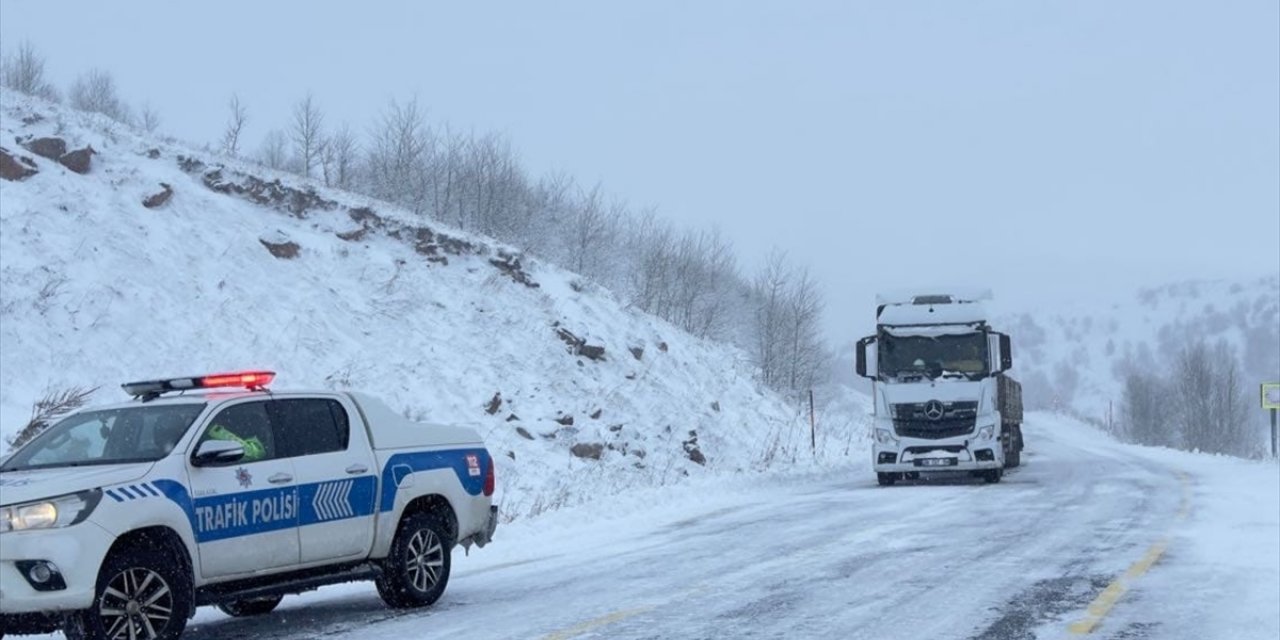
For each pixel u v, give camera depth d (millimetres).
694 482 24672
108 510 8016
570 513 18562
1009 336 25828
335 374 26094
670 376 37531
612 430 29750
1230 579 11359
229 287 27328
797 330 57750
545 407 29250
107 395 21562
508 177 48844
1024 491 23031
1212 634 8711
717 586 11281
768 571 12266
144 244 26891
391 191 46344
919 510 19203
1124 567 12188
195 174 32469
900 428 25422
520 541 15992
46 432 9352
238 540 8875
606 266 51875
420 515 10570
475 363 29812
